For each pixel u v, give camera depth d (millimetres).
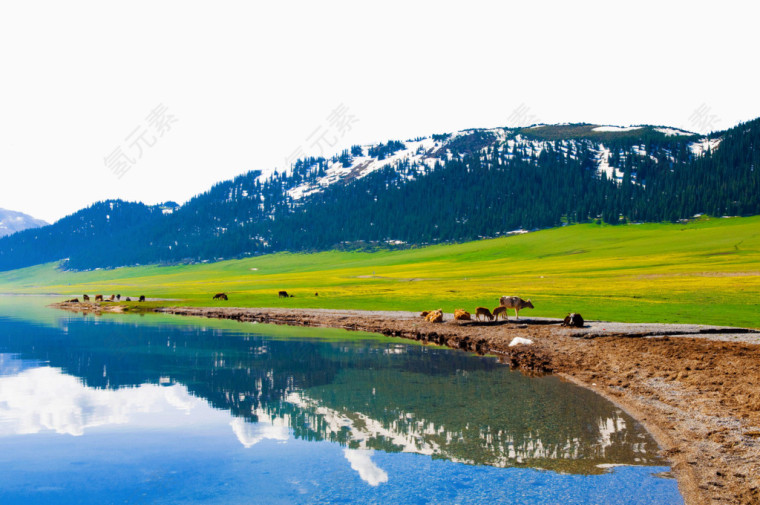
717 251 128750
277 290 97938
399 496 11273
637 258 130875
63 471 13188
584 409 18000
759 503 10469
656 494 11102
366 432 15766
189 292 104875
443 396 20125
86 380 24000
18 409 19031
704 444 14000
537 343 31672
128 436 15820
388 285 97562
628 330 34719
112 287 158750
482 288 76062
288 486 11984
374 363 27781
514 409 18109
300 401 19625
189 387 22297
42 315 65312
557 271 113625
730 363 23609
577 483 11750
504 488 11586
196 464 13508
